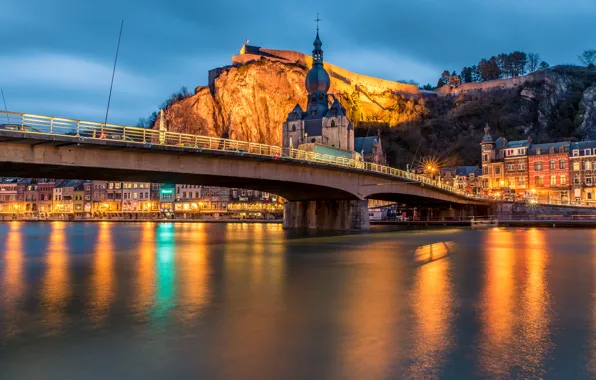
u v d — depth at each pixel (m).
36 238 72.75
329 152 128.88
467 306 20.77
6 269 33.62
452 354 14.66
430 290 24.47
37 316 19.23
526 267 33.16
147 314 19.50
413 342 15.77
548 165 131.25
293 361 14.14
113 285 26.34
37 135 38.62
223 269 33.06
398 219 126.06
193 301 21.95
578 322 18.12
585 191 125.25
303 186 71.31
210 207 176.00
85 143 41.59
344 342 15.82
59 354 14.77
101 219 180.00
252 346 15.44
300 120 174.75
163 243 59.41
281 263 36.41
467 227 98.81
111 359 14.36
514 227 97.44
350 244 54.41
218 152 51.97
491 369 13.52
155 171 49.06
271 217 166.25
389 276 29.31
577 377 12.98
